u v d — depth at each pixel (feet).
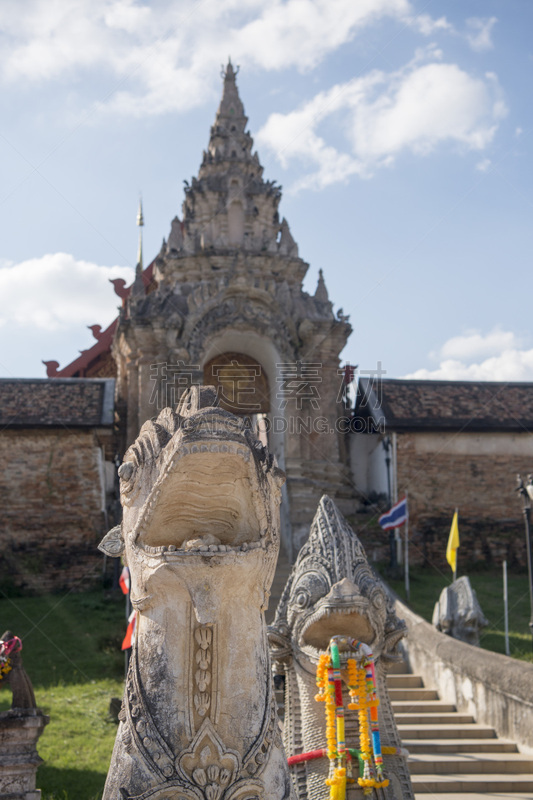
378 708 22.49
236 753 14.33
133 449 15.88
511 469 89.81
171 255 89.51
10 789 27.27
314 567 23.54
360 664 21.58
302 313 87.61
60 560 79.61
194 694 14.48
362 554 23.86
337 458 84.79
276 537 15.51
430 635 48.03
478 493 88.58
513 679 38.19
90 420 83.97
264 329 83.82
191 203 96.02
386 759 22.00
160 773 14.07
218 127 100.83
